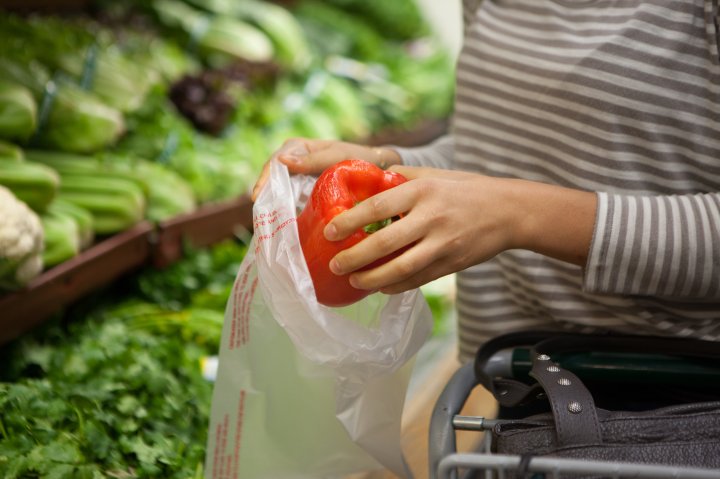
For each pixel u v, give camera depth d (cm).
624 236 112
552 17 140
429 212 103
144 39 356
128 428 167
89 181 247
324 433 122
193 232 269
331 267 105
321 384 120
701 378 122
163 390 180
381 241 102
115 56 311
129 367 188
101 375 184
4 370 189
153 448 162
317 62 443
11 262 188
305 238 112
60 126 263
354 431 118
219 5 421
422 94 486
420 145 461
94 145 271
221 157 316
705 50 123
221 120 334
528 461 88
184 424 176
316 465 123
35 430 155
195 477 161
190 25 393
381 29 552
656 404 130
